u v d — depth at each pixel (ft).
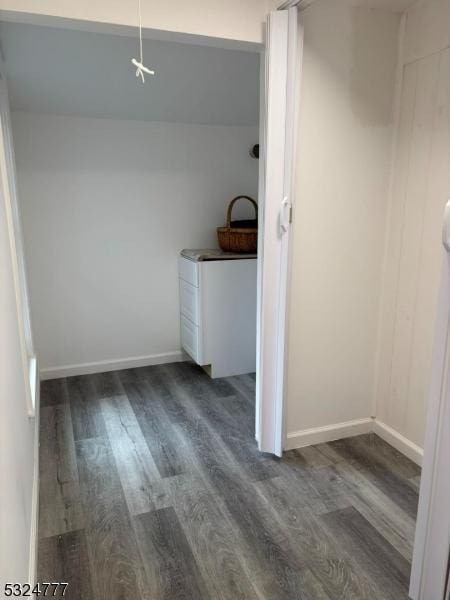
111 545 5.46
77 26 5.43
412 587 4.66
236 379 10.73
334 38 6.39
